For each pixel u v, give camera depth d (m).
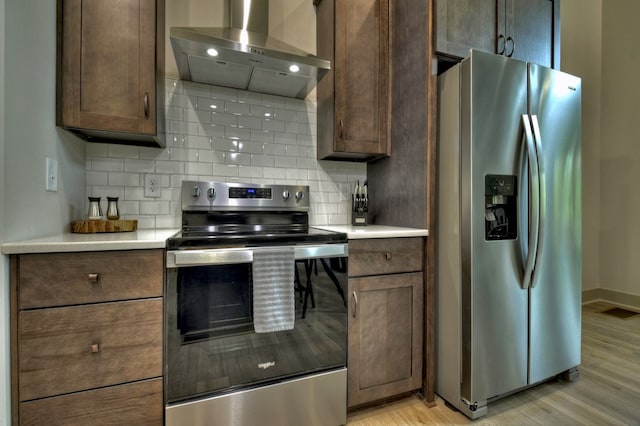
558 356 1.70
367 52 1.81
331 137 1.78
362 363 1.45
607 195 3.27
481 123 1.46
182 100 1.74
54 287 0.98
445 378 1.58
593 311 2.99
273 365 1.27
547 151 1.63
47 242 0.99
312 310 1.33
